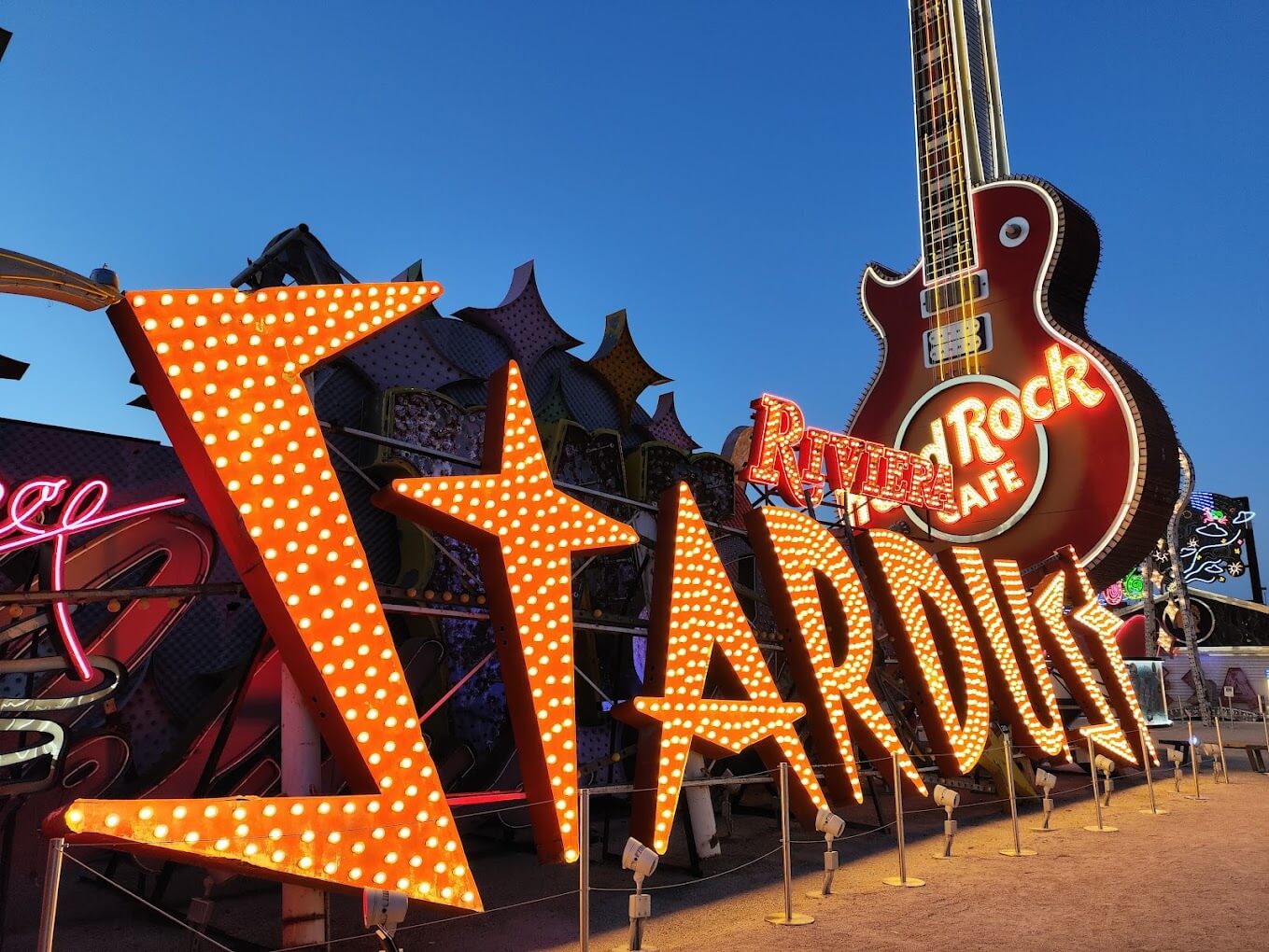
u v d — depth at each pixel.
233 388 6.49
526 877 9.79
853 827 12.74
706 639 9.84
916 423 25.95
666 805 9.05
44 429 9.14
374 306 7.29
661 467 15.07
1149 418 22.38
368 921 5.59
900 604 13.00
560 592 8.29
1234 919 7.75
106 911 8.21
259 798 6.04
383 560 11.90
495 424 8.52
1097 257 25.30
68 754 8.45
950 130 27.08
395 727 6.75
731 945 7.23
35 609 7.91
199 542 9.27
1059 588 17.05
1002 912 8.12
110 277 6.06
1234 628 46.28
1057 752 14.80
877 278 27.83
